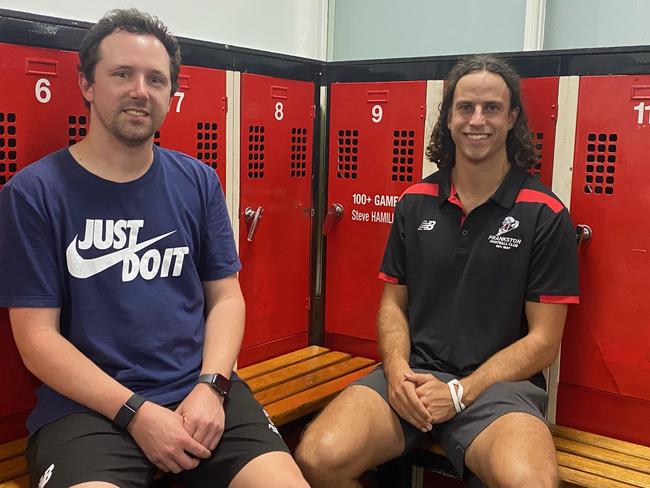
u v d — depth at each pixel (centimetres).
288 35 306
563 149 211
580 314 213
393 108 243
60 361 158
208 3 269
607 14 267
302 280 266
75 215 164
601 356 212
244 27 285
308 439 180
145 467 158
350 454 178
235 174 231
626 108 199
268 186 245
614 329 209
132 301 169
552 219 193
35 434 164
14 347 187
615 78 200
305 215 262
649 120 196
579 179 209
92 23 190
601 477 187
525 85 215
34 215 160
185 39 210
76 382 157
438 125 213
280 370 249
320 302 273
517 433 171
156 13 252
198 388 169
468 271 201
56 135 185
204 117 219
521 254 196
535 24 272
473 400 188
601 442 209
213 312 187
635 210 201
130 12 167
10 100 175
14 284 160
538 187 200
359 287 261
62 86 184
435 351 206
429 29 304
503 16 283
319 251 271
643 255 201
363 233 256
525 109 209
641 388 206
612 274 207
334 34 332
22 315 160
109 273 167
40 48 179
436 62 231
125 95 162
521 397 186
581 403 217
